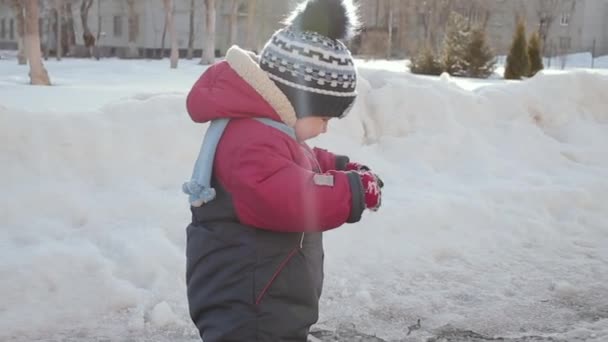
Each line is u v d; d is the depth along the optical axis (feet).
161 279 13.75
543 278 15.60
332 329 12.86
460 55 91.97
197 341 12.17
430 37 158.51
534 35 89.81
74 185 16.99
